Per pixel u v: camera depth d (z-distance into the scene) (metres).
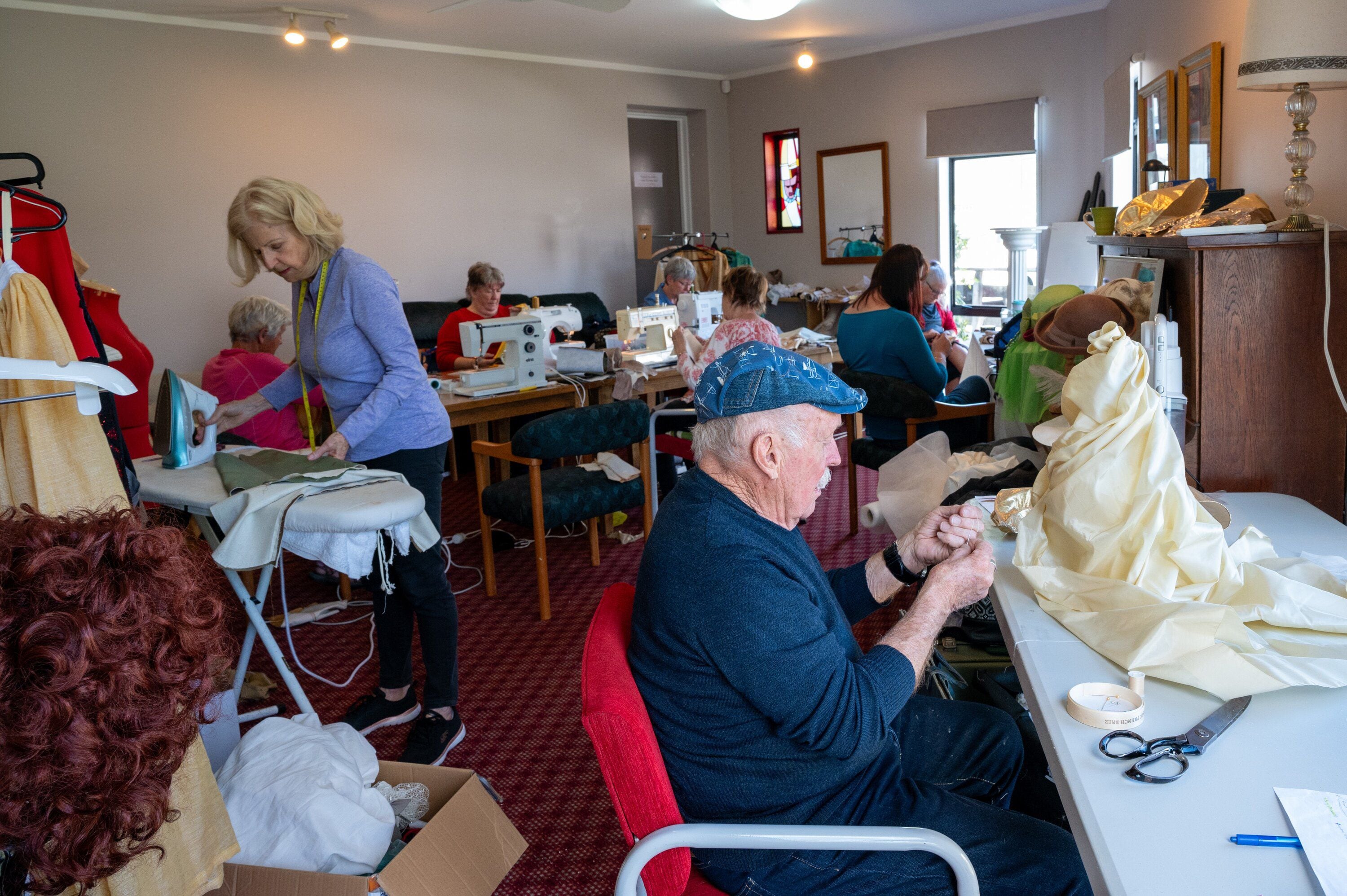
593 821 2.20
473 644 3.19
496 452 3.45
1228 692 1.15
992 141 6.73
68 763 0.67
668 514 1.27
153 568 0.75
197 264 5.70
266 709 2.64
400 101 6.42
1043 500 1.54
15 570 0.68
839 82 7.51
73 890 0.91
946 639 2.14
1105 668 1.25
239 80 5.75
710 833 1.06
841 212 7.73
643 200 8.20
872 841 1.07
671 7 5.71
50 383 1.25
